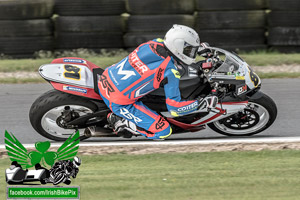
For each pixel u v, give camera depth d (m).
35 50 38.56
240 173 17.83
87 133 20.42
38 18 38.22
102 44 38.84
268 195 16.05
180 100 18.64
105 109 20.48
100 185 16.89
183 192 16.30
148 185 16.84
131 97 18.88
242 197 15.92
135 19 38.41
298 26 38.28
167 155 19.66
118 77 18.91
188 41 18.03
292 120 24.05
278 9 38.53
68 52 38.66
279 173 17.78
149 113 19.39
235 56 20.39
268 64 34.22
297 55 36.34
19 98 27.50
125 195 16.16
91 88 19.91
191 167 18.50
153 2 38.00
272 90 28.48
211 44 39.06
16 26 37.94
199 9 38.69
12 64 34.16
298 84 29.52
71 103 20.23
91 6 38.28
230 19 38.69
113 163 19.06
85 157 19.48
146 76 18.25
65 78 19.91
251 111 21.30
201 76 19.86
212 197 15.94
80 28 38.53
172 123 20.31
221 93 20.27
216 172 17.95
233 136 22.11
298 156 19.50
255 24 38.88
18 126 23.55
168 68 18.03
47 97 20.41
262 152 19.83
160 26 38.19
